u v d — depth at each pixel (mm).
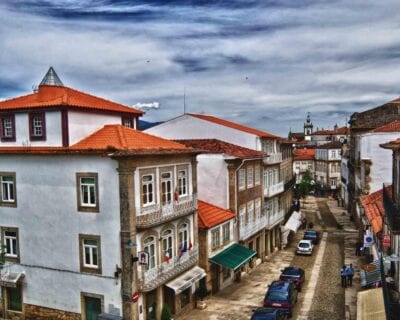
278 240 42250
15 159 22219
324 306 24453
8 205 22719
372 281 21844
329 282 29250
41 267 22016
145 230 20562
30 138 22234
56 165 21125
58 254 21516
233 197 30531
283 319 20469
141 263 19703
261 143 38406
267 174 39250
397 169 18984
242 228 31625
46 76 23953
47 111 21609
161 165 21953
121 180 19438
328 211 64688
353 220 54438
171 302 22891
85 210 20547
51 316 21969
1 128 23172
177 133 38812
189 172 24781
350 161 56219
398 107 45844
